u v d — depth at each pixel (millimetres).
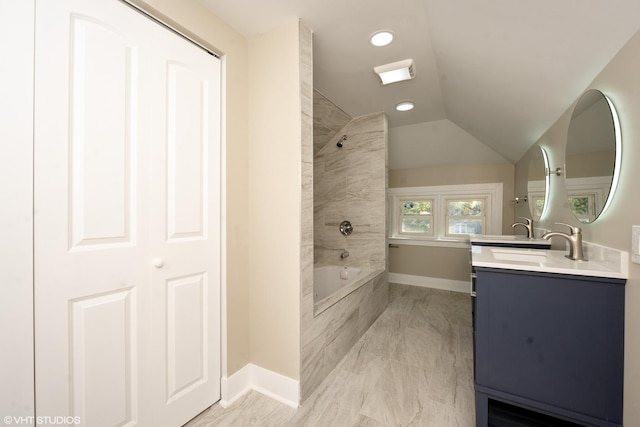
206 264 1365
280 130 1482
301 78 1441
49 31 857
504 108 2059
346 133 3023
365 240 2971
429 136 3314
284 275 1475
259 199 1554
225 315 1441
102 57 980
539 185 2311
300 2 1300
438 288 3729
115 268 1028
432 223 3881
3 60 778
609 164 1151
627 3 873
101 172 984
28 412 835
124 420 1062
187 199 1274
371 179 2920
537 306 1125
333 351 1789
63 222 897
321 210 3189
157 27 1148
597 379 1040
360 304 2238
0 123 775
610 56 1109
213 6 1313
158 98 1156
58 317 889
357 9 1358
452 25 1392
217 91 1416
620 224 1078
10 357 802
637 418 926
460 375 1701
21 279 818
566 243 1768
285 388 1462
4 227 789
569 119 1641
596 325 1043
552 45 1200
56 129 877
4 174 787
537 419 1294
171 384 1220
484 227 3576
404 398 1487
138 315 1100
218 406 1417
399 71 1890
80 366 942
